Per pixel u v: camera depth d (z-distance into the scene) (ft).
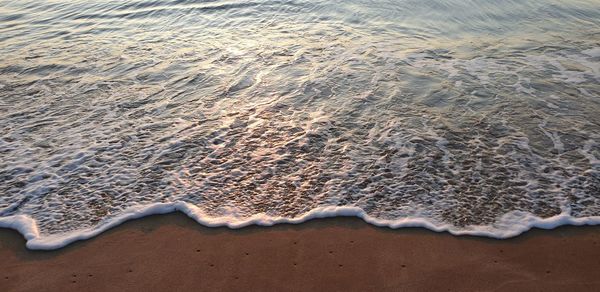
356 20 33.50
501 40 29.73
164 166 17.25
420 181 16.15
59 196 15.74
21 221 14.60
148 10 37.01
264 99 22.34
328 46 28.81
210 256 13.28
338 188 15.93
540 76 24.22
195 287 12.26
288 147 18.34
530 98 21.84
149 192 15.87
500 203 15.03
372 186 15.98
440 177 16.33
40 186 16.21
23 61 27.68
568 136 18.60
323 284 12.25
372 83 23.67
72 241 13.88
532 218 14.30
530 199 15.14
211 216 14.82
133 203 15.35
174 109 21.58
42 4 39.60
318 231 14.15
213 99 22.47
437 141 18.44
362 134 19.13
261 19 34.19
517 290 11.94
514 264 12.75
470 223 14.28
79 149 18.37
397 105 21.44
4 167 17.26
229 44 29.58
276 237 13.94
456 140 18.51
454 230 14.01
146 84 24.25
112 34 32.24
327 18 34.04
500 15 34.17
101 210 15.08
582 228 13.91
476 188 15.74
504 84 23.36
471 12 34.71
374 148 18.12
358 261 12.98
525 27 31.96
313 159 17.54
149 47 29.55
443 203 15.11
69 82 24.70
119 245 13.73
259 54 27.78
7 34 32.78
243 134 19.31
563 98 21.80
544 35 30.37
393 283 12.23
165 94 23.11
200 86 23.90
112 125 20.21
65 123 20.44
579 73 24.50
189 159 17.67
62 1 40.32
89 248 13.62
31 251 13.53
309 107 21.47
